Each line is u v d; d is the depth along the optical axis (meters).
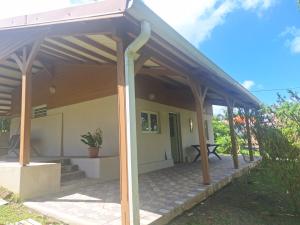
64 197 5.08
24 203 4.64
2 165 5.24
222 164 9.85
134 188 3.56
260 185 6.76
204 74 6.36
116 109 7.96
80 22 4.00
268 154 4.91
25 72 5.28
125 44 3.95
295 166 4.60
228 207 4.94
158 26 3.76
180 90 11.42
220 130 18.17
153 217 3.83
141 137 8.48
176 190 5.53
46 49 7.30
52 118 9.73
